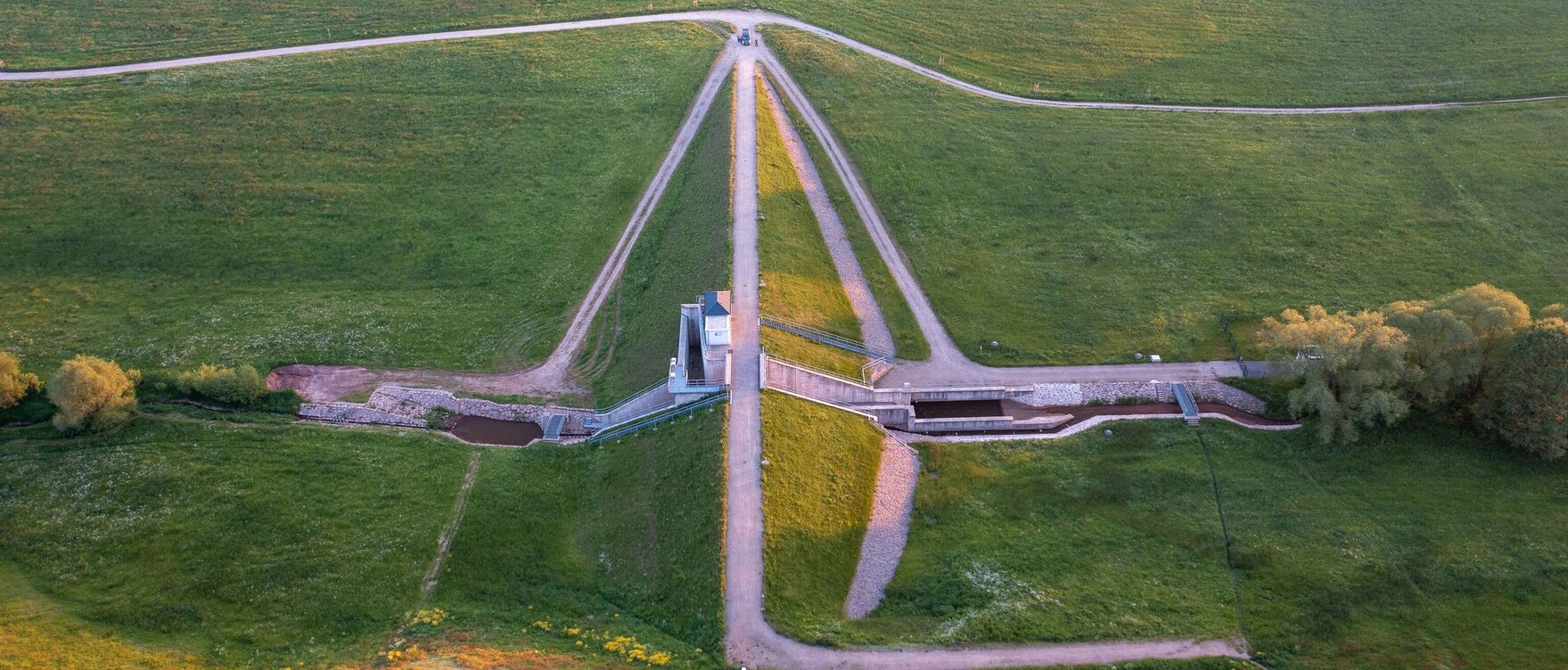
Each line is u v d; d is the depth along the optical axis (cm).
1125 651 6856
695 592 7181
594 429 9306
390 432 9212
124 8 16850
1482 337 8806
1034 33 16812
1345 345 8756
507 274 11531
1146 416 9450
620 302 11019
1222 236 12000
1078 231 12144
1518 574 7600
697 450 8288
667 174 13075
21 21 16200
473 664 6575
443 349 10369
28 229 11794
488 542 7938
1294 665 6831
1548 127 13925
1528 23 16550
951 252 11706
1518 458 8712
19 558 7669
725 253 10531
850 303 10706
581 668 6575
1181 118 14462
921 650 6794
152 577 7525
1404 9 17188
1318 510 8300
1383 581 7538
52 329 10481
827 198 12450
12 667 6544
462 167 13212
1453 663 6881
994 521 8225
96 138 13300
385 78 14900
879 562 7700
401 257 11750
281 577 7556
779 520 7644
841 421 8888
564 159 13400
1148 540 8019
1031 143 13812
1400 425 9094
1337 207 12469
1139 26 17025
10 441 8838
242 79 14700
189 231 11962
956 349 10269
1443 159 13350
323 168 13088
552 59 15488
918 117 14312
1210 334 10469
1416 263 11488
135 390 9500
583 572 7706
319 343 10369
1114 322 10669
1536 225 12056
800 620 6962
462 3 17400
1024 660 6756
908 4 17675
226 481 8419
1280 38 16562
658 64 15338
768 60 15438
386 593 7469
